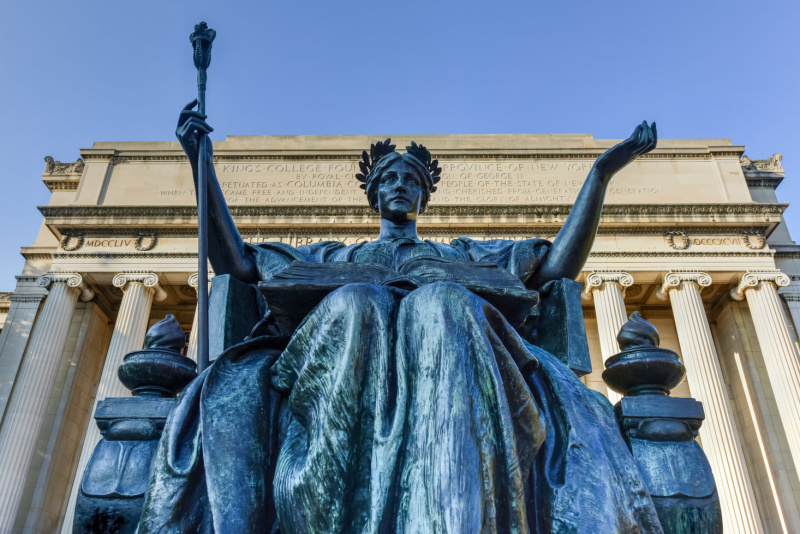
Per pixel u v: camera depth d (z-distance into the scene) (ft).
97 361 106.52
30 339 97.04
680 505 6.17
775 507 90.02
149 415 6.76
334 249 9.70
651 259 99.04
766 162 116.98
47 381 91.97
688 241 100.78
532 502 5.63
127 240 102.99
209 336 8.11
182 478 5.79
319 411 5.66
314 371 5.84
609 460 5.82
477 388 5.26
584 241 8.71
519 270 8.68
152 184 111.65
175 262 100.32
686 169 111.34
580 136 120.16
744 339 100.99
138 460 6.53
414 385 5.46
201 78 9.37
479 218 102.94
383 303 5.96
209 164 8.87
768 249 99.55
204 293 8.09
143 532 5.59
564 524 5.35
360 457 5.41
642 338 7.54
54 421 95.45
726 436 82.69
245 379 6.44
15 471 84.79
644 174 111.04
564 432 6.00
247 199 111.24
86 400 102.89
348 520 5.22
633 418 6.55
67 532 80.59
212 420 5.99
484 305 5.77
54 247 108.58
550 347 8.47
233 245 8.82
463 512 4.66
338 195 111.55
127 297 96.94
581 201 8.77
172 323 7.96
